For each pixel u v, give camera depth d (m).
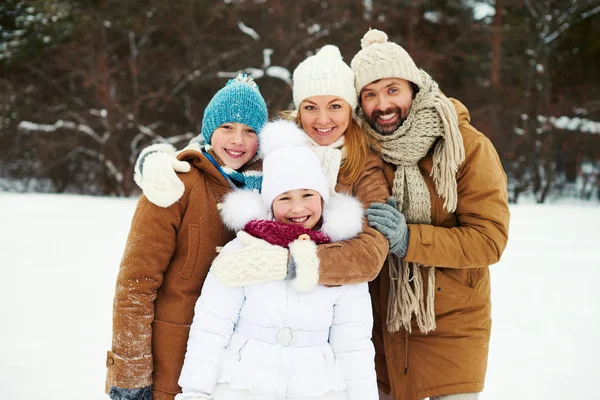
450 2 18.52
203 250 2.08
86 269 6.07
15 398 3.01
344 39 18.45
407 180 2.42
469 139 2.42
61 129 18.34
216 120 2.22
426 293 2.42
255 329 1.96
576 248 7.55
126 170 18.02
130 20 17.77
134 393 1.99
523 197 17.81
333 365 1.98
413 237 2.25
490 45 18.53
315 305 1.98
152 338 2.08
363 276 1.99
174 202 2.02
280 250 1.93
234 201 2.07
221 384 1.92
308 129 2.38
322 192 2.12
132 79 18.66
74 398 3.04
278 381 1.88
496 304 5.02
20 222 9.36
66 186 18.27
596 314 4.71
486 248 2.30
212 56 18.62
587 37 18.23
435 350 2.45
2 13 18.09
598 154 17.31
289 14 18.91
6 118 17.72
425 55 18.16
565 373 3.55
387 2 18.62
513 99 17.94
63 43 17.94
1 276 5.71
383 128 2.44
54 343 3.88
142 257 2.02
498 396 3.25
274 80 18.52
